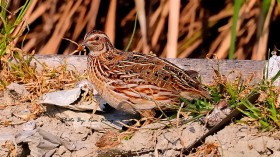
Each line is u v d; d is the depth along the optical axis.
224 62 10.85
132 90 9.59
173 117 9.72
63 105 10.05
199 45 15.51
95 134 9.98
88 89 10.24
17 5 15.19
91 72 9.93
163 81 9.62
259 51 14.47
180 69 9.86
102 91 9.78
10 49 10.99
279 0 12.88
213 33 15.52
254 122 9.56
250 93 9.83
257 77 10.67
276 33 15.30
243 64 10.82
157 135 9.55
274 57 10.53
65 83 10.77
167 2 15.09
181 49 15.48
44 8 15.47
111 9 15.30
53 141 9.75
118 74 9.66
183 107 9.74
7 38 11.05
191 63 10.88
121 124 9.83
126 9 15.91
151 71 9.65
